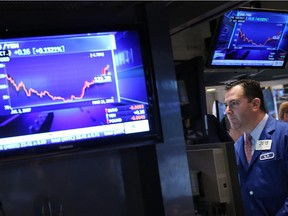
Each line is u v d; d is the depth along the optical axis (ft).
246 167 7.28
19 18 5.49
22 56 5.19
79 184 6.18
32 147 5.14
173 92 5.98
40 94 5.24
